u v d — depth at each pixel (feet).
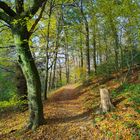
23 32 39.63
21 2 39.65
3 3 38.01
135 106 38.70
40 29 60.85
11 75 80.28
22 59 40.27
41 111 41.57
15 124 46.44
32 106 41.22
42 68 82.69
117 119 35.65
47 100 75.87
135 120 33.55
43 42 67.56
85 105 55.83
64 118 44.83
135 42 66.39
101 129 34.14
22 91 55.93
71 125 39.42
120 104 42.11
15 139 38.32
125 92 49.60
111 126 33.99
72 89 115.44
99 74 95.04
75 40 92.02
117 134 31.22
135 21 59.36
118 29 65.51
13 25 39.60
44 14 69.51
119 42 69.67
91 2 66.90
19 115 53.26
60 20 72.79
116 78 71.97
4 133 42.01
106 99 41.11
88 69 94.22
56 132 37.73
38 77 41.45
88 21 85.35
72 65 185.37
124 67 83.76
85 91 79.82
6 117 53.93
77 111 50.65
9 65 62.54
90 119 40.16
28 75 40.75
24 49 40.04
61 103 66.49
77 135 34.94
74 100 72.08
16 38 39.70
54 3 57.16
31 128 40.57
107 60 92.84
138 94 44.60
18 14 39.42
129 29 61.57
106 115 38.73
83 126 37.35
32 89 41.04
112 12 61.36
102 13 65.26
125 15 59.72
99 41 94.79
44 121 41.88
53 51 68.44
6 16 39.45
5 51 58.34
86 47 92.63
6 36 52.60
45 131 38.70
